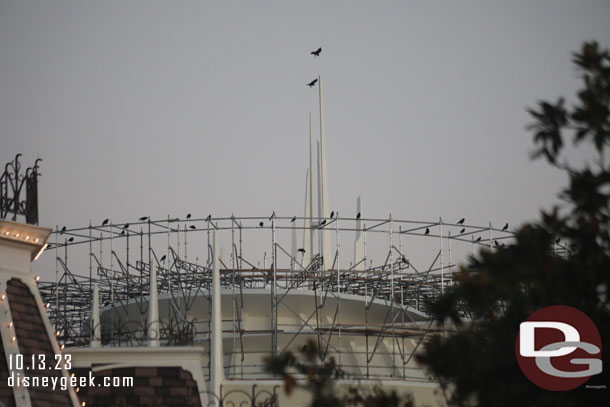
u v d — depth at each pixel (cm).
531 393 6712
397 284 17662
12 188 8812
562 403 6425
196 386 9119
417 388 14462
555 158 6594
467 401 6850
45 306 8669
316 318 16288
